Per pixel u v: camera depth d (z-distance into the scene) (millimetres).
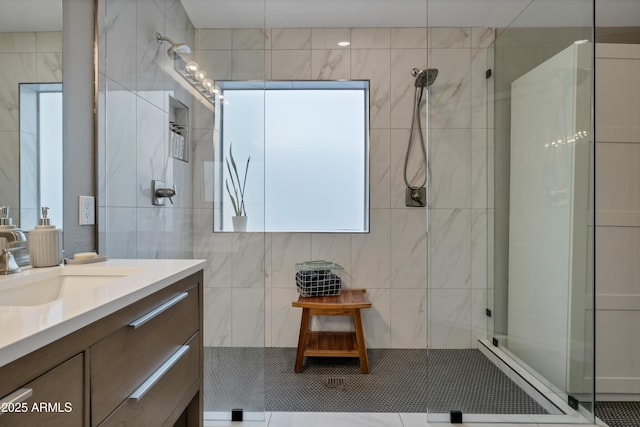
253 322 1808
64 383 602
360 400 1875
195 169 1876
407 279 2605
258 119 1874
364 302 2232
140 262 1257
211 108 1873
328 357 2445
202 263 1257
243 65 1873
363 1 2283
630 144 1817
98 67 1487
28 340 504
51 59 1254
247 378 1746
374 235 2613
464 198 1906
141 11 1732
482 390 1722
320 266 2424
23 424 517
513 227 1901
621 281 1816
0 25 1054
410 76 2605
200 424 1270
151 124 1803
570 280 1723
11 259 998
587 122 1672
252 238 1858
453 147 1922
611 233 1818
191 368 1183
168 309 1010
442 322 1837
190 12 1863
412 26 2596
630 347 1815
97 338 688
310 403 1848
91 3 1464
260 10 1866
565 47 1740
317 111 2867
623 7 2295
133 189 1692
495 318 1829
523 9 1905
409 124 2611
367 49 2613
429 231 1889
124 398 783
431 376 1758
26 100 1147
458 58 1938
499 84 1945
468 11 1939
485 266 1876
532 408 1688
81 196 1410
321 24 2566
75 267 1126
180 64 1872
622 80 1817
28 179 1157
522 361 1769
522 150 1910
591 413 1646
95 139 1489
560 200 1761
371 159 2617
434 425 1657
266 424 1670
